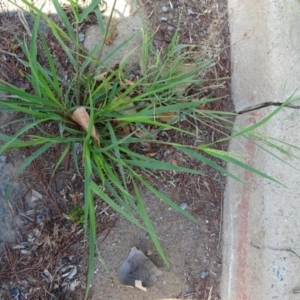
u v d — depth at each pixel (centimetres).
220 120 65
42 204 60
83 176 61
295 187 57
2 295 57
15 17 62
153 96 60
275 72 60
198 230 63
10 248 58
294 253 56
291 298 55
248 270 58
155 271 60
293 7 61
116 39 63
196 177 64
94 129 55
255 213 58
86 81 58
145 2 65
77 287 59
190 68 63
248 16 64
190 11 66
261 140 56
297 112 59
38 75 48
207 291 63
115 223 61
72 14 63
